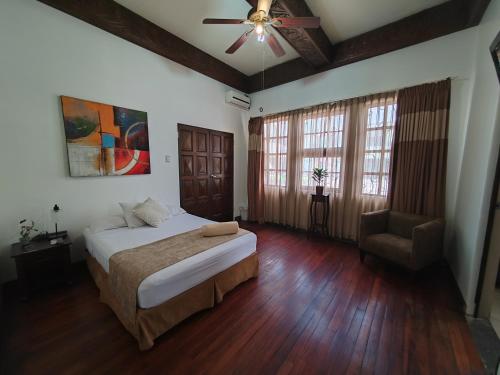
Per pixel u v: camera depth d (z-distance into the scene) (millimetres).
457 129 2482
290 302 1984
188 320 1751
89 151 2525
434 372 1318
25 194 2160
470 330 1647
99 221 2498
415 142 2689
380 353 1448
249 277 2311
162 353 1443
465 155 2297
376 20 2682
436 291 2150
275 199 4359
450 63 2484
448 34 2473
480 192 1793
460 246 2209
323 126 3572
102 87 2604
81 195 2529
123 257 1752
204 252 1870
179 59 3232
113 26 2488
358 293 2121
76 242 2525
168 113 3318
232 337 1581
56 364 1356
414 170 2723
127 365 1355
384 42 2791
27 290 1952
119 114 2750
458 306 1926
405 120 2752
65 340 1539
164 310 1534
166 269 1580
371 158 3123
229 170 4516
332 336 1593
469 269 1868
